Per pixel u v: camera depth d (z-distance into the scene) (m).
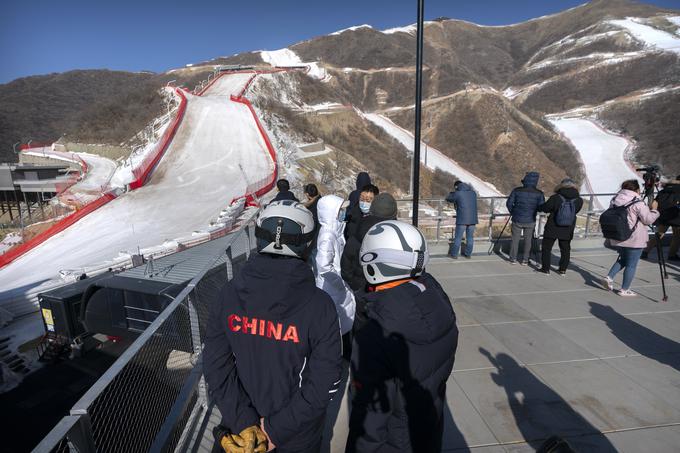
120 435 1.85
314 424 1.73
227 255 3.77
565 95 172.00
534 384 3.73
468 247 8.29
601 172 103.12
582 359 4.18
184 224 31.02
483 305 5.70
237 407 1.66
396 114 141.25
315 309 1.65
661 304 5.68
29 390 10.84
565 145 118.19
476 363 4.11
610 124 132.88
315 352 1.66
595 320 5.16
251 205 33.34
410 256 1.74
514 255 7.84
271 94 109.56
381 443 1.67
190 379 2.62
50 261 25.97
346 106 117.94
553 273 7.24
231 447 1.61
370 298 1.80
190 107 76.25
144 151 59.34
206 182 43.00
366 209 4.91
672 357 4.22
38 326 17.77
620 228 5.66
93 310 6.92
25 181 61.56
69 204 44.62
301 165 60.19
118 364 1.58
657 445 2.95
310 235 1.73
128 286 6.52
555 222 6.85
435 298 1.75
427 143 120.06
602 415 3.29
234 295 1.71
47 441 1.15
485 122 118.38
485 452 2.89
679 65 152.50
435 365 1.68
